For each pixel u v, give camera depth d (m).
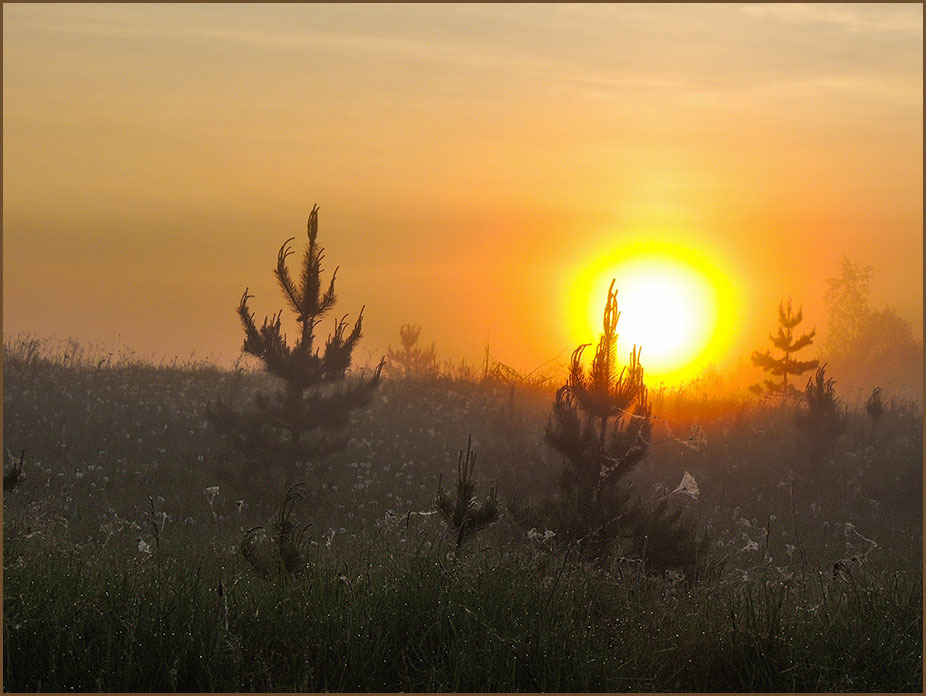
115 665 5.41
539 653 5.59
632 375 10.23
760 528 14.82
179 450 18.16
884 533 15.10
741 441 22.97
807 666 5.74
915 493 17.84
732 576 8.88
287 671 5.52
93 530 11.39
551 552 8.52
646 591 7.34
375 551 8.76
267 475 15.32
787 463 21.11
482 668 5.48
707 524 14.69
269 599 6.29
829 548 13.52
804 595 7.07
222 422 15.40
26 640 5.54
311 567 7.00
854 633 6.07
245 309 15.59
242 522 13.52
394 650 5.81
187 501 14.94
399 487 17.17
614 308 10.24
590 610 6.46
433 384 27.02
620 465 9.97
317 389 15.98
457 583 6.49
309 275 15.42
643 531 9.29
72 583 6.30
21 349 25.03
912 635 6.08
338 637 5.77
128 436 18.23
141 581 6.61
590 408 10.04
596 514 9.41
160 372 25.69
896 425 26.56
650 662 5.82
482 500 11.70
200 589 6.31
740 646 5.90
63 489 14.34
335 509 15.24
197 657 5.47
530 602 6.27
